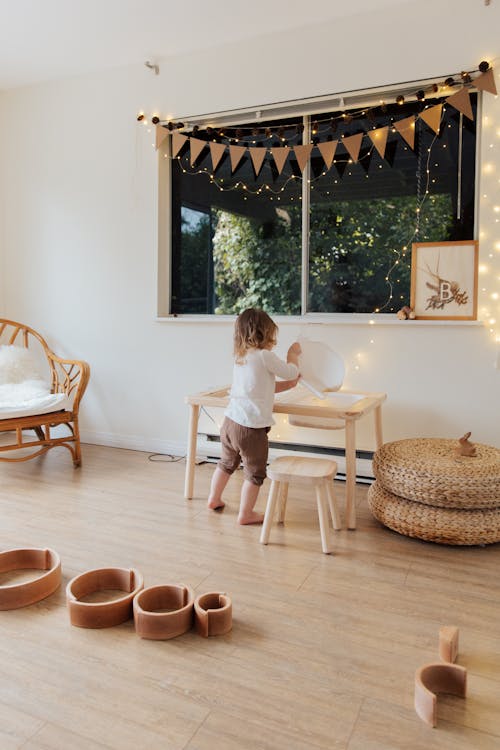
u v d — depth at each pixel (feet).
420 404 9.57
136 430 12.13
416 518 7.31
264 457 8.00
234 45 10.54
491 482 7.09
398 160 9.75
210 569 6.55
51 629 5.31
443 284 9.34
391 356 9.70
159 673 4.67
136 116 11.57
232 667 4.76
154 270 11.59
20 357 11.75
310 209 10.43
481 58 8.78
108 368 12.32
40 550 6.46
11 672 4.67
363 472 10.02
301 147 10.05
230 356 10.98
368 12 9.42
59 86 12.35
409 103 9.64
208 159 11.26
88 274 12.36
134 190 11.71
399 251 9.82
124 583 6.03
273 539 7.47
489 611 5.72
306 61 9.96
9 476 10.20
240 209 11.05
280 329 10.52
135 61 11.37
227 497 9.14
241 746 3.90
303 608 5.72
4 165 13.15
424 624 5.46
